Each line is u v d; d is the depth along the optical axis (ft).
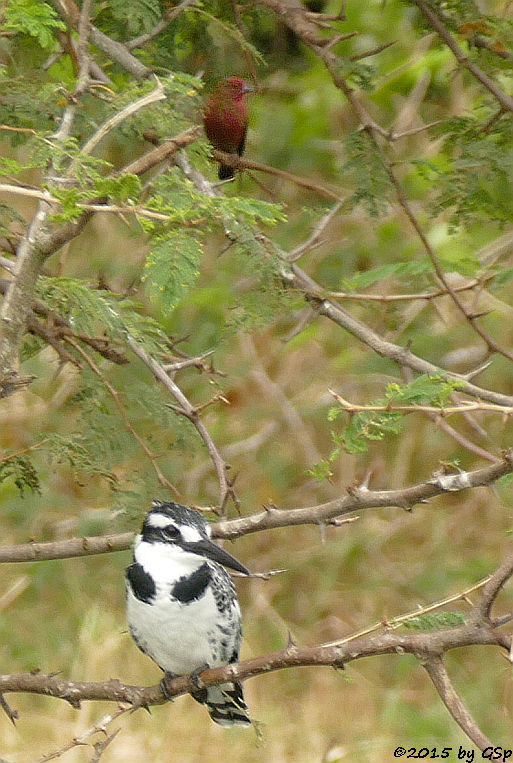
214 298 43.39
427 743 40.86
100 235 48.73
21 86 27.09
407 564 49.70
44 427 42.93
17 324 19.56
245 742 40.52
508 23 30.83
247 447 49.57
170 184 18.72
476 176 29.55
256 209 18.08
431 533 50.83
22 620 46.11
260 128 48.37
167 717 41.19
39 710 41.70
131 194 17.07
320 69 48.03
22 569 47.57
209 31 30.81
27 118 27.09
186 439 28.32
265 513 21.94
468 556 49.42
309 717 42.57
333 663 18.95
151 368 26.71
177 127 24.18
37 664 43.98
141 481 27.63
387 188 29.89
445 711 42.09
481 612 17.92
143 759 39.37
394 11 48.37
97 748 20.30
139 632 26.32
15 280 19.36
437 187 32.24
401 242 46.78
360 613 47.60
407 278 41.83
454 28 32.22
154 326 27.96
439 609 45.73
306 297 28.40
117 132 26.17
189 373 46.47
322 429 52.24
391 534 50.11
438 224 46.26
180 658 26.32
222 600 25.95
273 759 39.99
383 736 41.57
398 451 51.01
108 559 47.73
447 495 52.54
